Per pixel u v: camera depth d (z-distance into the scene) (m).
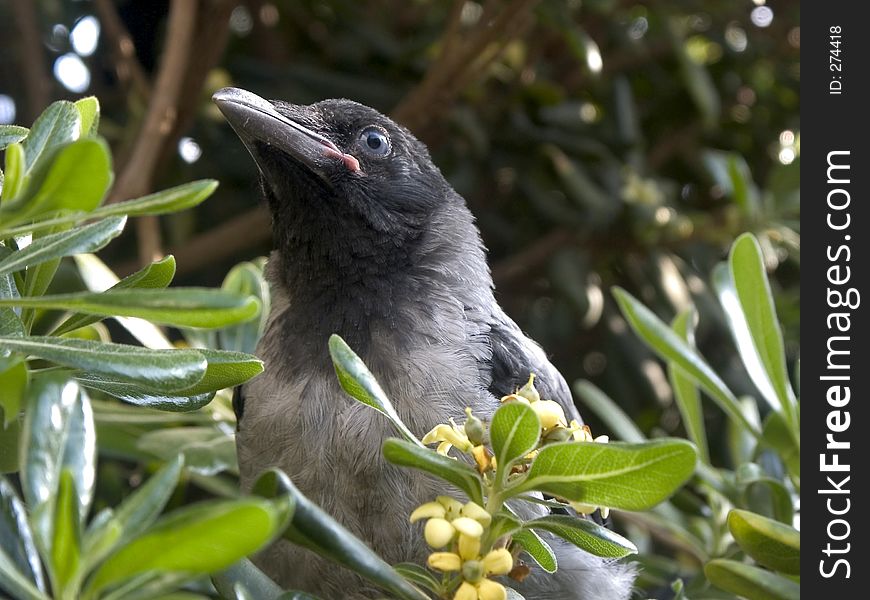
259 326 8.09
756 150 13.31
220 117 11.67
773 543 5.30
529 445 3.91
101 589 2.89
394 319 7.01
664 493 3.77
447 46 10.15
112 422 7.54
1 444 4.45
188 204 3.35
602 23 12.32
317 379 6.64
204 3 10.29
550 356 9.60
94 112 4.52
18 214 3.11
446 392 6.67
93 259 7.33
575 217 11.59
